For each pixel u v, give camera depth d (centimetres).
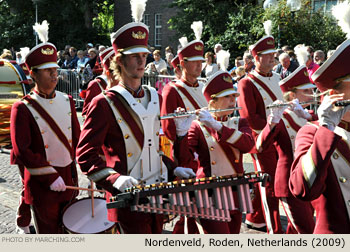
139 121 290
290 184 231
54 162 404
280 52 996
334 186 223
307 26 1249
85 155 283
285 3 1257
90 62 1238
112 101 289
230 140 340
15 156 407
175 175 322
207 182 274
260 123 479
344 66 212
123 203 248
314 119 399
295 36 1257
